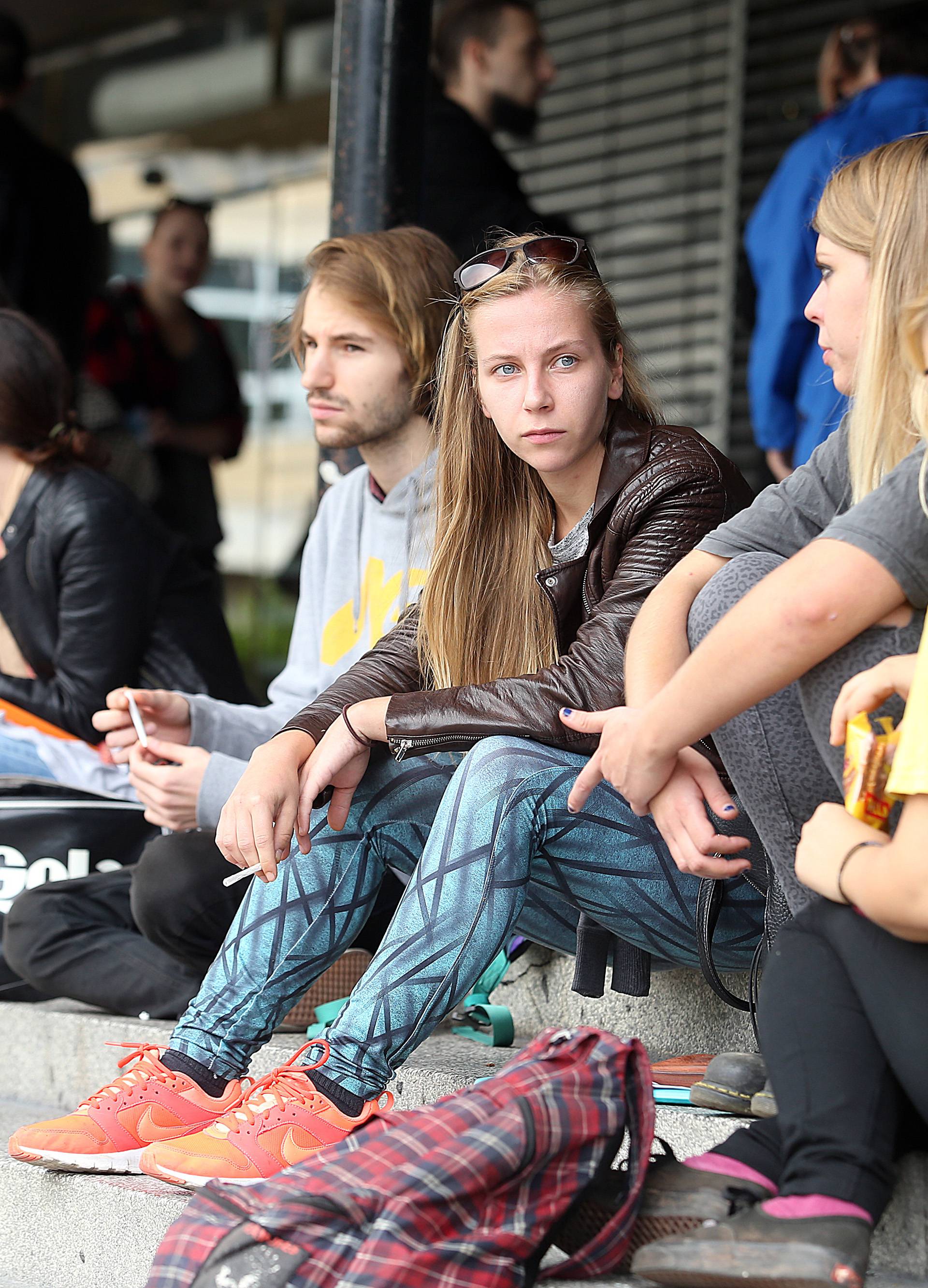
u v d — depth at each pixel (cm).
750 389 1755
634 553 820
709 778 717
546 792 744
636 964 820
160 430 2309
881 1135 593
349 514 1117
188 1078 800
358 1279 595
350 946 856
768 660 636
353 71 1234
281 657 2627
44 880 1173
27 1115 1059
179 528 2312
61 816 1179
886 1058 600
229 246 2820
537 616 877
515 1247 615
